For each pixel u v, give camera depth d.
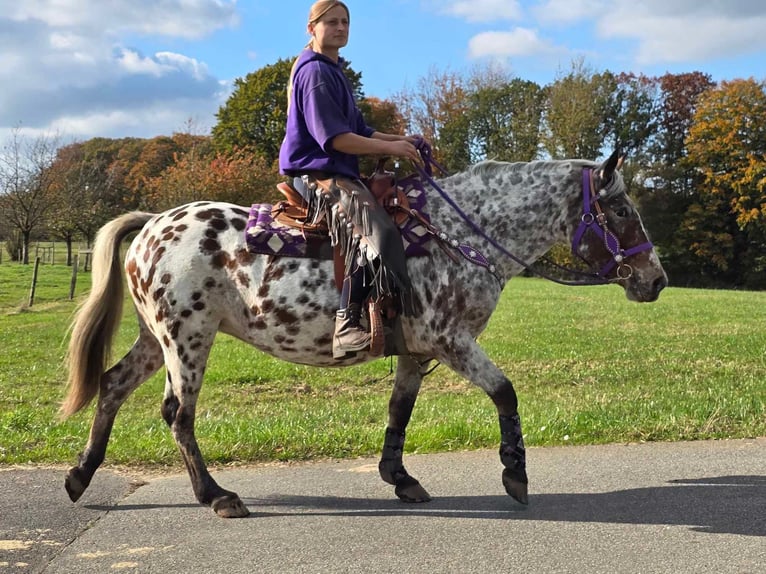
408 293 4.38
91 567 3.71
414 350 4.64
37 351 13.40
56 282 28.83
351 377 10.50
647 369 10.41
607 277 4.81
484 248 4.63
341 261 4.46
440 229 4.57
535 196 4.75
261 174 39.03
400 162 5.02
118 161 55.59
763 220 43.94
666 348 12.37
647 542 3.91
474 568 3.63
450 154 53.25
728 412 6.70
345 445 6.02
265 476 5.33
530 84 53.28
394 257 4.28
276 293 4.52
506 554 3.79
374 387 9.85
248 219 4.73
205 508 4.60
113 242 4.90
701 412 6.72
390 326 4.51
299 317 4.52
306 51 4.63
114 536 4.12
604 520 4.25
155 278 4.62
